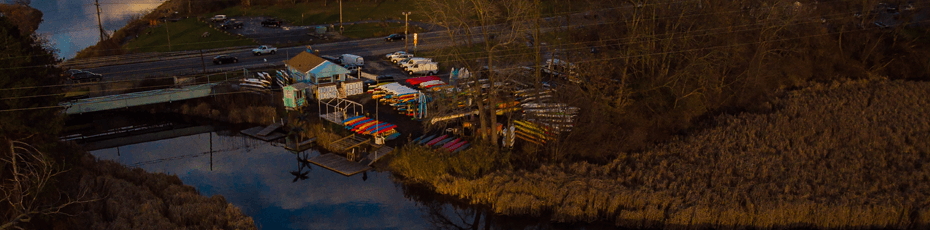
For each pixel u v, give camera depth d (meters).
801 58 72.00
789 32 71.75
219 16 114.00
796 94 64.69
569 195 41.97
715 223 40.19
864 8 76.50
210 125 62.66
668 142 52.09
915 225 39.91
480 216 43.50
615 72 63.03
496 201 43.44
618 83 60.03
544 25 61.41
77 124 60.53
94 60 83.44
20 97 34.12
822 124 56.09
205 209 38.94
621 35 58.00
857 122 56.09
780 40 67.19
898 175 45.28
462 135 54.91
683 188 42.66
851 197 41.38
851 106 61.25
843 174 45.50
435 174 46.81
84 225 36.19
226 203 42.34
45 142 37.50
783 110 59.41
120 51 91.12
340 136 55.56
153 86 65.00
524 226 42.06
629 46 54.28
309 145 55.62
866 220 39.88
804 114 58.84
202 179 48.88
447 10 47.62
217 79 74.00
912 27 85.25
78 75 69.69
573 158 49.75
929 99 65.12
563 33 71.88
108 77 73.12
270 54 90.44
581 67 57.69
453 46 49.34
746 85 62.22
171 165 51.84
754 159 47.28
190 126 62.34
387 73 79.81
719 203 40.81
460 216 43.88
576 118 50.94
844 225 40.03
